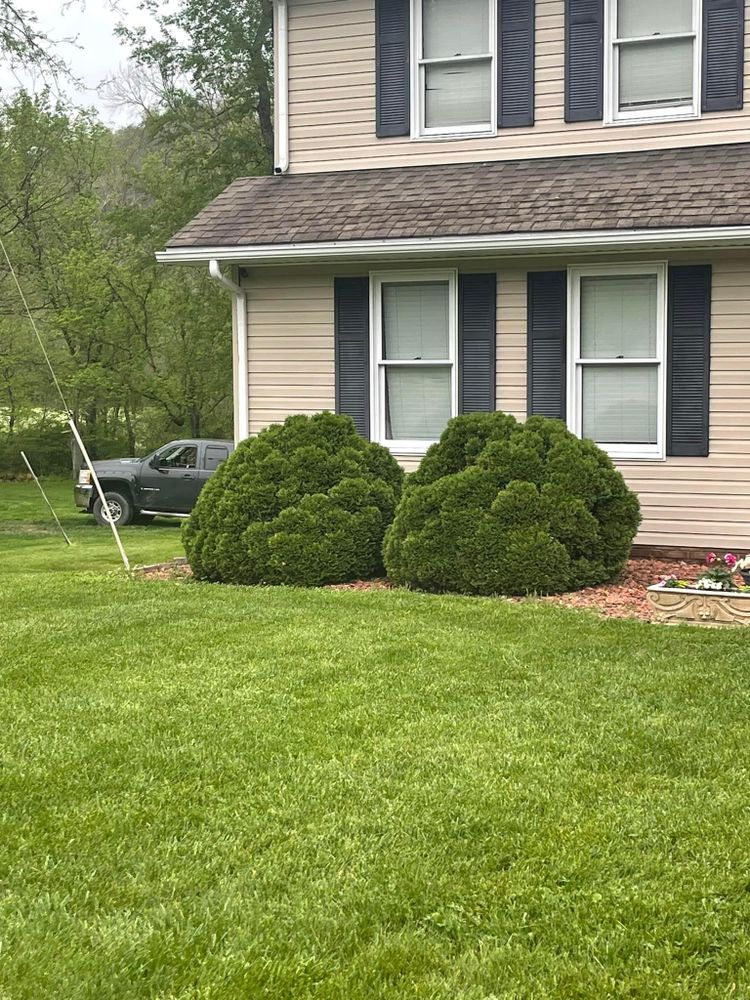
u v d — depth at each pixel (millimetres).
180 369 31906
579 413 10648
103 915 3469
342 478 10086
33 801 4395
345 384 11453
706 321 10086
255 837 4039
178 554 14336
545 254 10211
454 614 7914
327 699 5707
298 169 12250
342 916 3445
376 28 11766
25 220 27578
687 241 9305
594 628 7422
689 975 3121
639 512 9469
